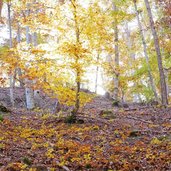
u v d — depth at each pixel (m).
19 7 18.30
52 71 13.26
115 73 20.08
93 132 12.53
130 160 9.01
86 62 13.26
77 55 13.04
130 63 29.03
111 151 9.95
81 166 8.67
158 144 10.41
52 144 10.55
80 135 12.01
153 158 9.02
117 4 19.45
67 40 13.27
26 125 13.72
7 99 22.59
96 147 10.35
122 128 12.97
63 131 12.55
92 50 13.14
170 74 27.83
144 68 21.55
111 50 14.12
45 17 13.40
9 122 13.62
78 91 13.84
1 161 8.73
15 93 24.36
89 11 13.15
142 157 9.24
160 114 15.89
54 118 14.78
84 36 13.16
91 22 13.17
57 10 13.33
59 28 13.24
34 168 8.29
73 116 14.09
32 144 10.59
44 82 13.75
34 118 15.30
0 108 16.39
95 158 9.24
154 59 22.95
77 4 13.16
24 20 14.05
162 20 21.83
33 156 9.38
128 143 10.99
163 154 9.27
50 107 20.89
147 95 21.89
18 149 9.87
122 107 20.94
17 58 13.53
